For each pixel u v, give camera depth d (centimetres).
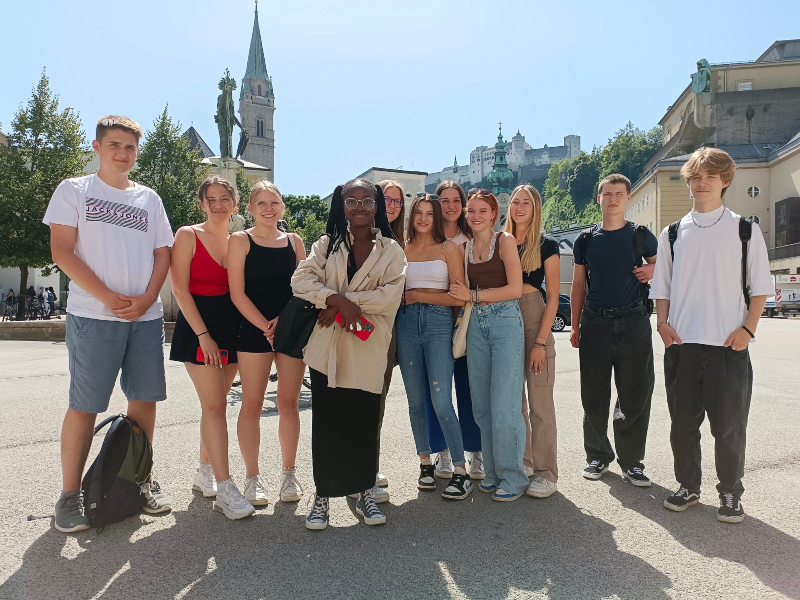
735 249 336
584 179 10469
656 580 256
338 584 252
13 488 374
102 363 323
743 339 325
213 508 347
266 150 10488
